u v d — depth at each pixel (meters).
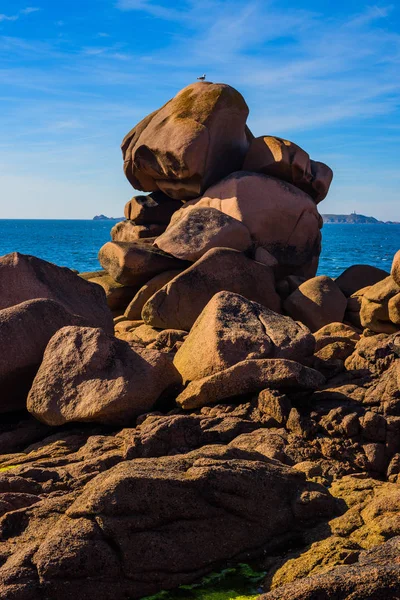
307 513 5.75
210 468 5.55
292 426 7.38
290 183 16.17
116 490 5.12
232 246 14.30
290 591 4.41
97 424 8.25
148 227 17.47
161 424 7.10
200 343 9.09
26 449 7.98
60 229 178.75
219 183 15.59
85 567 4.79
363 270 15.13
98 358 8.40
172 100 17.09
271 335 8.99
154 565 5.03
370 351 8.76
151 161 16.52
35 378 8.59
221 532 5.39
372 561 4.69
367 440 7.03
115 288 14.88
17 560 4.82
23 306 9.33
